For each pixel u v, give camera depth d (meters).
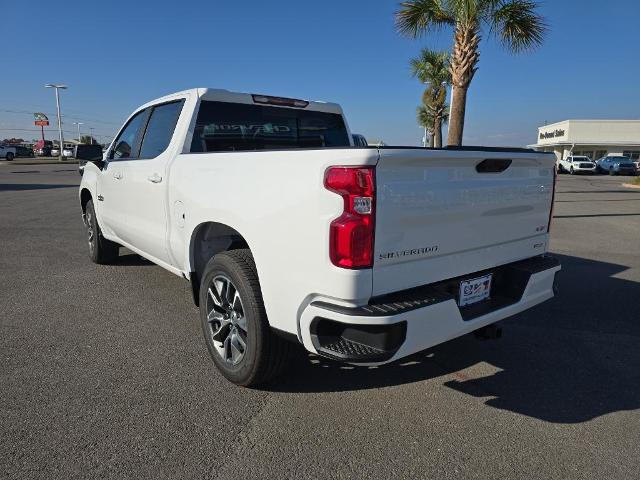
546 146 65.62
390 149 2.46
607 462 2.63
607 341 4.27
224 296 3.36
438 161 2.69
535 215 3.56
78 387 3.28
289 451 2.66
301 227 2.61
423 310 2.59
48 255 7.11
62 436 2.73
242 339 3.23
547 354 3.99
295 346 3.14
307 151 2.60
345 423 2.94
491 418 3.04
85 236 8.68
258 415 3.00
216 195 3.29
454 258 2.93
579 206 14.82
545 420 3.03
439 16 9.53
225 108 4.37
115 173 5.14
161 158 4.22
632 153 58.00
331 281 2.49
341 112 5.27
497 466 2.58
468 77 9.38
